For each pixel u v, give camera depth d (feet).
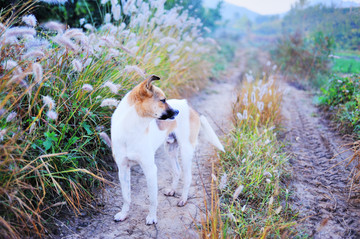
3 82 9.28
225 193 11.93
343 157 14.51
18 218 8.87
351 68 28.60
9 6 15.70
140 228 10.27
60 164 10.73
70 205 10.56
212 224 8.84
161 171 14.42
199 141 17.54
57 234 9.48
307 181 13.07
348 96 18.75
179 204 11.64
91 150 12.69
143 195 12.26
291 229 9.92
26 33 9.63
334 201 11.66
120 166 9.86
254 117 17.76
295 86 29.37
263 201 11.12
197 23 22.85
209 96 26.43
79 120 12.14
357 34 33.24
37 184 9.37
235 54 55.83
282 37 42.19
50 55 11.78
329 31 34.42
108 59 13.62
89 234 9.75
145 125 9.34
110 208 11.24
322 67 31.48
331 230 10.16
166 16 18.16
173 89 21.31
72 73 12.37
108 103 10.61
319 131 18.02
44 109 11.28
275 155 13.79
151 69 17.62
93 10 22.08
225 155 14.38
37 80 8.79
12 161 8.64
